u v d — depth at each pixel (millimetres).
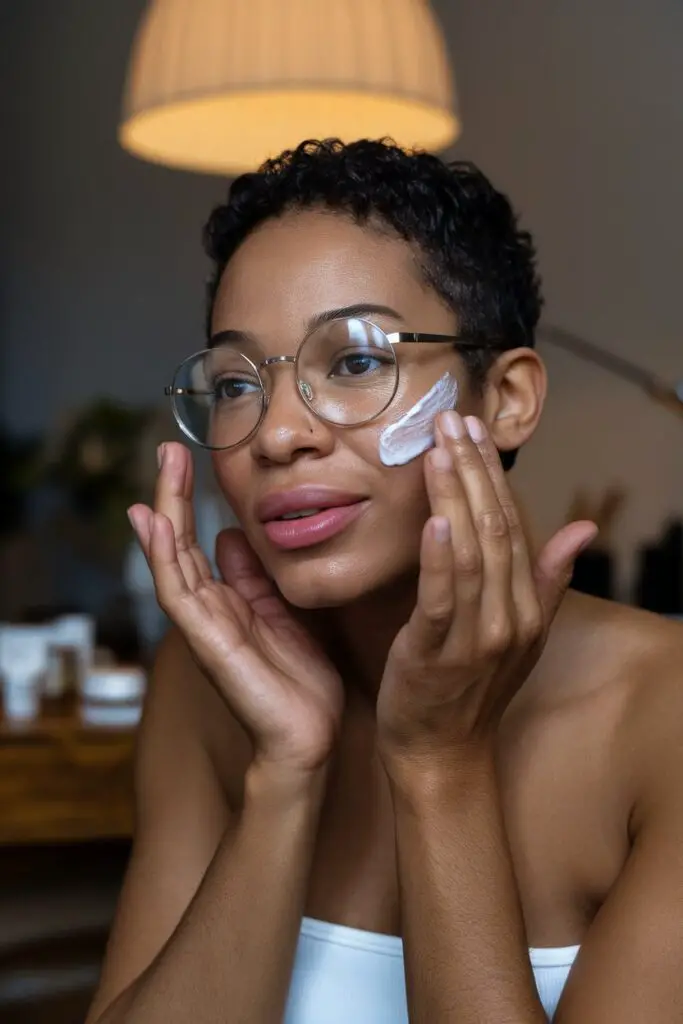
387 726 820
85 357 4168
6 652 2174
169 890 1024
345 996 956
